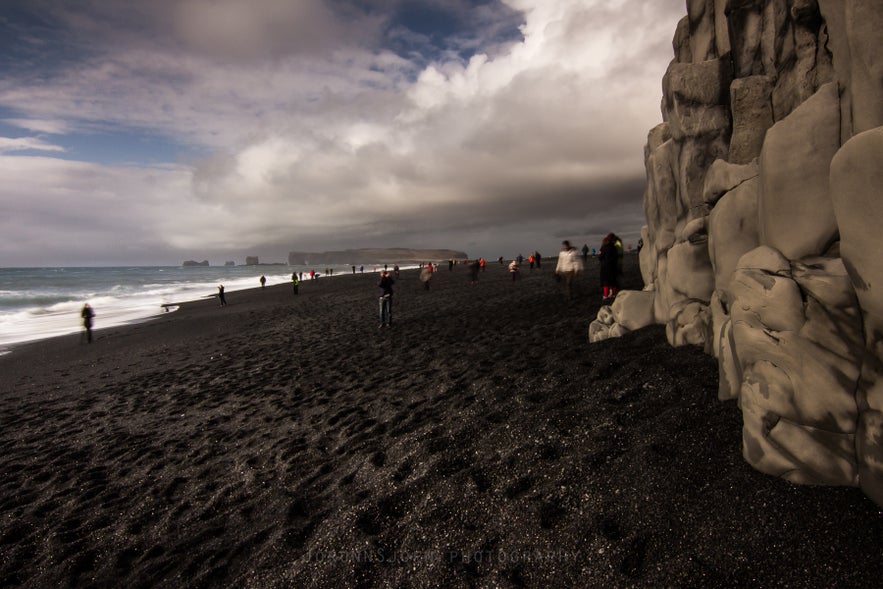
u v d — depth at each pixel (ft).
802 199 8.31
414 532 9.29
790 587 6.12
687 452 9.18
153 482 14.84
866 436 6.81
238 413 21.20
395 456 13.23
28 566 10.89
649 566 6.98
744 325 8.41
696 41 16.70
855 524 6.56
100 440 19.49
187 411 22.48
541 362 19.34
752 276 8.32
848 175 6.33
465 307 50.96
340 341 38.29
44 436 20.76
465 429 13.70
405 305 62.59
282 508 11.68
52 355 44.50
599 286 51.39
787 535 6.73
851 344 7.11
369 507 10.51
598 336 20.86
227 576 9.49
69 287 168.96
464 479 10.75
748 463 8.26
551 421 12.51
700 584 6.45
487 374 19.67
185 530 11.69
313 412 19.74
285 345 39.78
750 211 11.43
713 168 13.30
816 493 7.21
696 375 12.66
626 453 9.84
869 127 7.22
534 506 9.05
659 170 18.62
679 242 16.29
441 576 7.93
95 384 31.22
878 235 6.09
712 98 14.94
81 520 12.78
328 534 9.92
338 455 14.61
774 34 12.32
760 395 8.07
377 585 8.16
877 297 6.25
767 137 9.02
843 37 8.02
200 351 41.29
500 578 7.56
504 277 105.60
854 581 5.93
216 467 15.40
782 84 11.66
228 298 112.06
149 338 52.19
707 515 7.51
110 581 10.05
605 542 7.63
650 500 8.22
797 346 7.61
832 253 7.97
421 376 22.45
